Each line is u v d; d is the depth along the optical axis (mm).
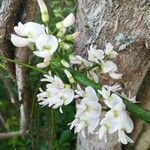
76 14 142
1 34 137
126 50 136
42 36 111
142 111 110
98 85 114
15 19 136
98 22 134
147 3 129
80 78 114
